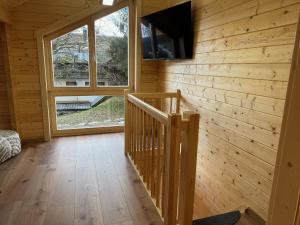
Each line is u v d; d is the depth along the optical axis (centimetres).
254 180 201
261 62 190
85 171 273
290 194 60
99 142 376
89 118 420
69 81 394
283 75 169
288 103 59
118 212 199
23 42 341
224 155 244
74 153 329
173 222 173
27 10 332
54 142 374
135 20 393
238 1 214
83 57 392
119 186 241
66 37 375
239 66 216
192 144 157
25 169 277
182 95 339
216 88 254
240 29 213
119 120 438
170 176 165
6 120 362
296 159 57
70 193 227
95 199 217
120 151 338
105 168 282
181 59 324
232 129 229
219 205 256
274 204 66
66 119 408
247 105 207
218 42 248
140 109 246
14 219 188
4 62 338
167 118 163
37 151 335
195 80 300
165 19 319
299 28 57
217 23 248
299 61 55
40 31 343
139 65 408
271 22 178
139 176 257
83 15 358
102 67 406
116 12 390
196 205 310
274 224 67
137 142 263
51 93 386
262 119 190
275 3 174
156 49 351
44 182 247
